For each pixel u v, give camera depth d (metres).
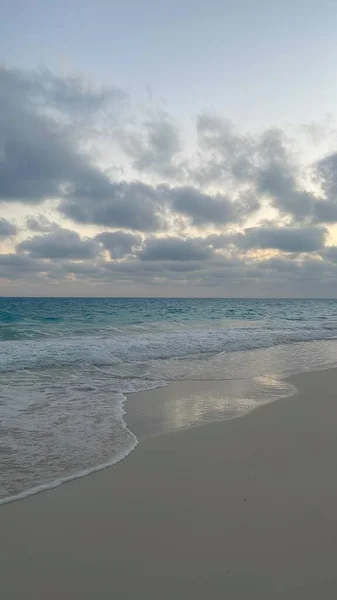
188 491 3.58
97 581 2.43
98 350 11.90
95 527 3.01
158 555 2.67
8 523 3.05
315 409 6.44
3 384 8.04
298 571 2.49
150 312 38.28
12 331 17.58
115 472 3.99
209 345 14.07
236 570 2.51
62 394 7.26
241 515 3.16
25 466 4.12
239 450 4.61
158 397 7.15
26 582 2.42
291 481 3.78
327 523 3.04
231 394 7.43
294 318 33.12
